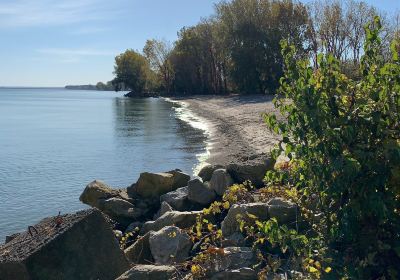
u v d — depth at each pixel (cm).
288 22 6206
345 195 500
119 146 3078
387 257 490
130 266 673
